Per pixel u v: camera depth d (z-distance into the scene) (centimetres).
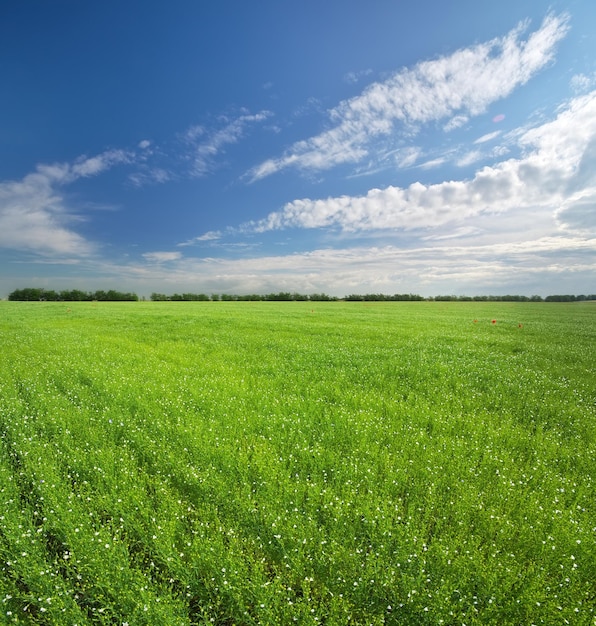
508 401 1149
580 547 477
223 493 589
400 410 1033
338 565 461
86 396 1116
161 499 590
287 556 459
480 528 538
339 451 773
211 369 1506
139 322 3509
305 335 2652
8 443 796
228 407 1017
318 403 1068
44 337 2317
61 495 570
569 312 6144
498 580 438
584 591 438
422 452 774
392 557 484
